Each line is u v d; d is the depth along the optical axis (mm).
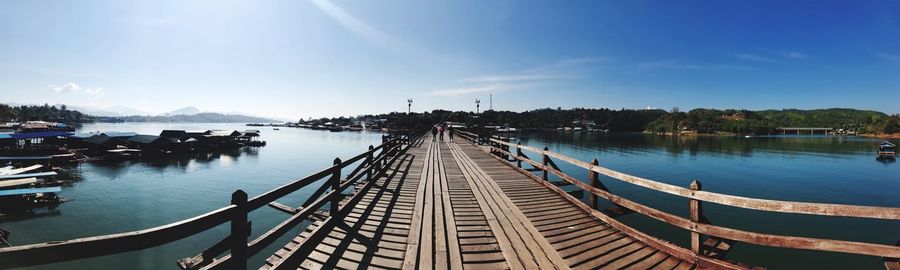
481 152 18875
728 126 114750
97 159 38844
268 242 3375
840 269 10695
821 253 11867
